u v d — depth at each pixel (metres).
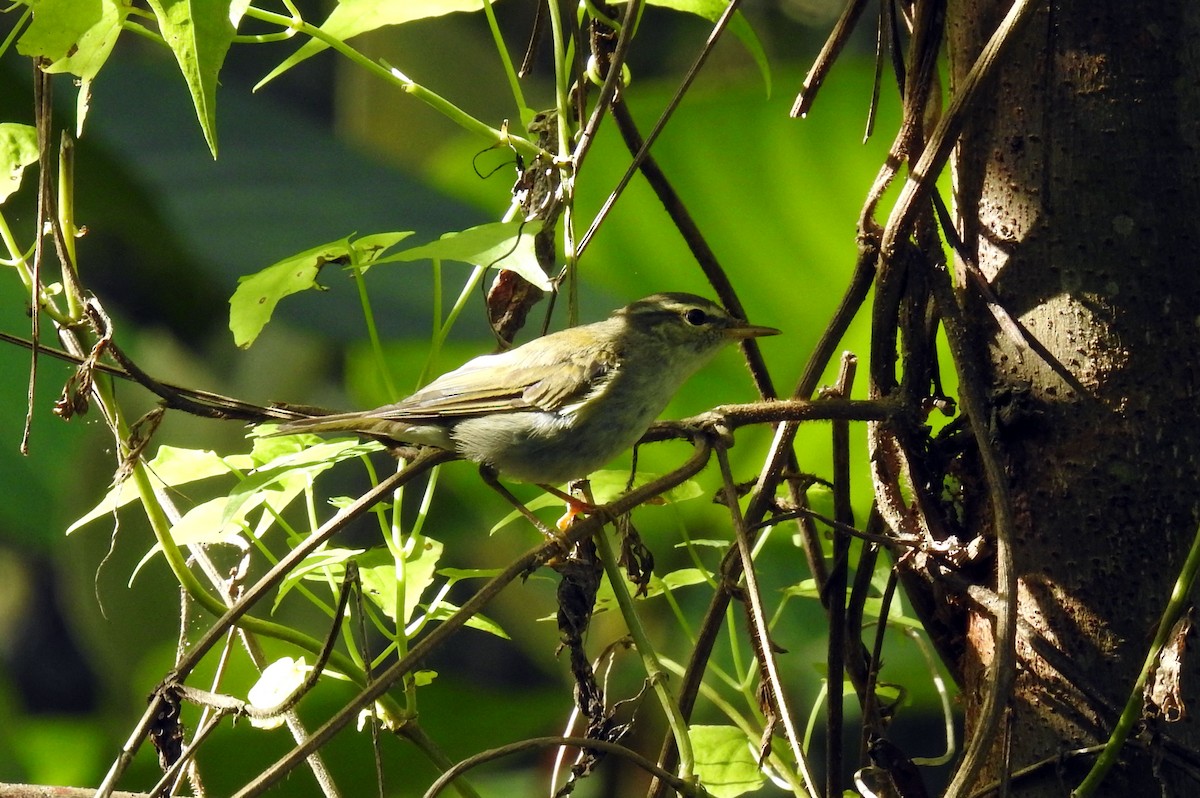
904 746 15.98
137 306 17.23
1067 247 6.06
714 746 7.34
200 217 12.80
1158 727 5.46
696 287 12.93
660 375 8.71
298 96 19.88
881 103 11.72
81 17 5.62
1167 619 5.46
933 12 6.64
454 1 6.84
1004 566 5.60
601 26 7.70
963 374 6.15
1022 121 6.21
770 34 18.75
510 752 5.80
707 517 12.47
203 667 11.88
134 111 13.57
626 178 6.81
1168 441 5.86
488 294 7.57
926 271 6.41
